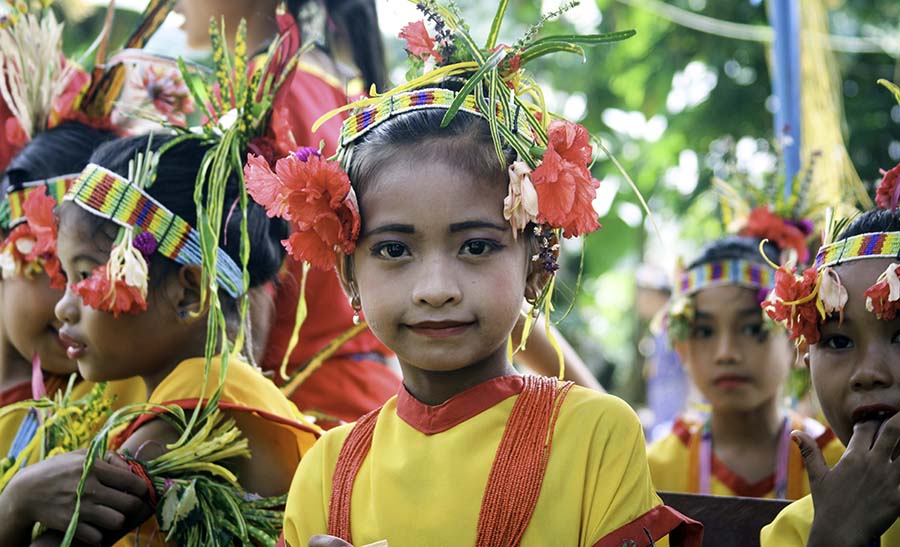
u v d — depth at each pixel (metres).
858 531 2.05
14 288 2.96
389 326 2.11
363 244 2.15
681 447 3.89
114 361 2.64
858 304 2.18
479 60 2.22
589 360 9.06
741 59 6.82
